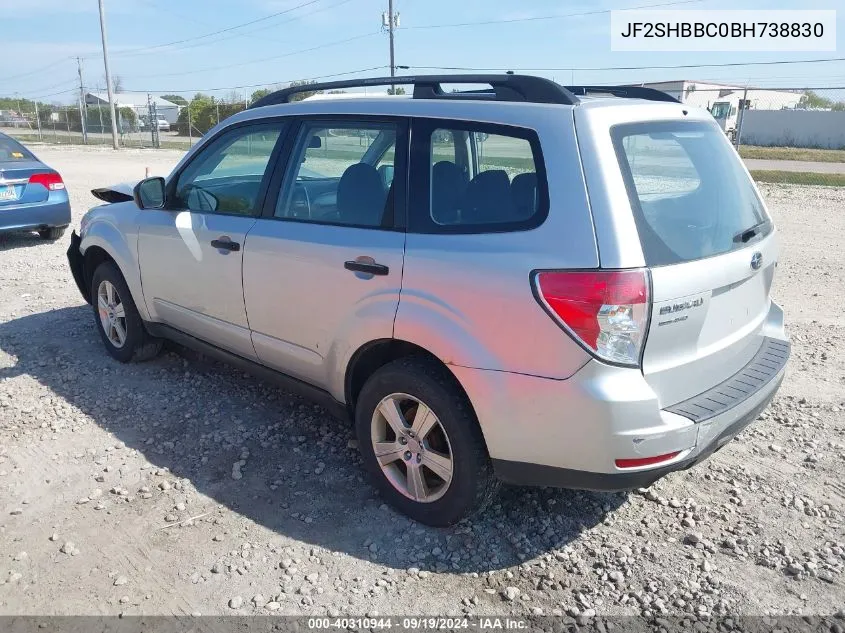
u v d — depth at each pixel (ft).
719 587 10.03
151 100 181.06
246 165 13.92
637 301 8.91
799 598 9.82
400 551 10.75
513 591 9.89
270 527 11.30
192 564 10.41
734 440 14.15
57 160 89.25
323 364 12.38
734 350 11.00
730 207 11.16
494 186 10.11
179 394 16.10
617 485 9.48
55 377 17.02
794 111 175.11
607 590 9.98
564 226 9.25
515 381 9.55
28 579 10.06
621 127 9.75
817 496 12.21
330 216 12.13
